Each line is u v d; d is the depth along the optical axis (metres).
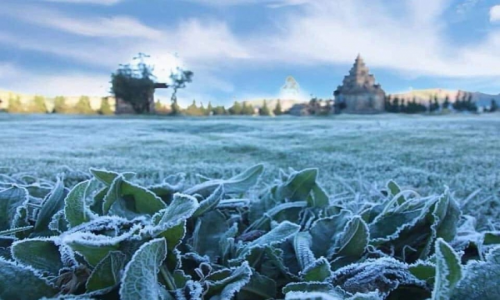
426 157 2.61
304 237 0.67
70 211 0.61
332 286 0.50
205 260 0.62
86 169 2.00
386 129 3.97
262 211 0.92
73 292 0.50
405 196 0.97
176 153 2.74
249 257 0.63
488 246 0.69
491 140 3.17
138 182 1.59
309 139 3.46
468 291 0.40
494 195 1.47
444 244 0.41
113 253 0.48
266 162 2.52
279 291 0.60
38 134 3.53
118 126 4.25
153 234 0.50
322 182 1.95
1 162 2.11
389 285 0.53
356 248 0.64
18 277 0.47
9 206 0.70
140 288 0.40
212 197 0.74
